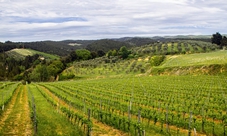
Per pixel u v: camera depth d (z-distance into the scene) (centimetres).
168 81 5703
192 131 1995
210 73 6406
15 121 2345
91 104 3428
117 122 2147
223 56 8075
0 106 2791
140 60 12562
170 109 2747
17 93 5156
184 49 13975
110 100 3450
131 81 6372
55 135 1852
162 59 11456
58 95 4397
